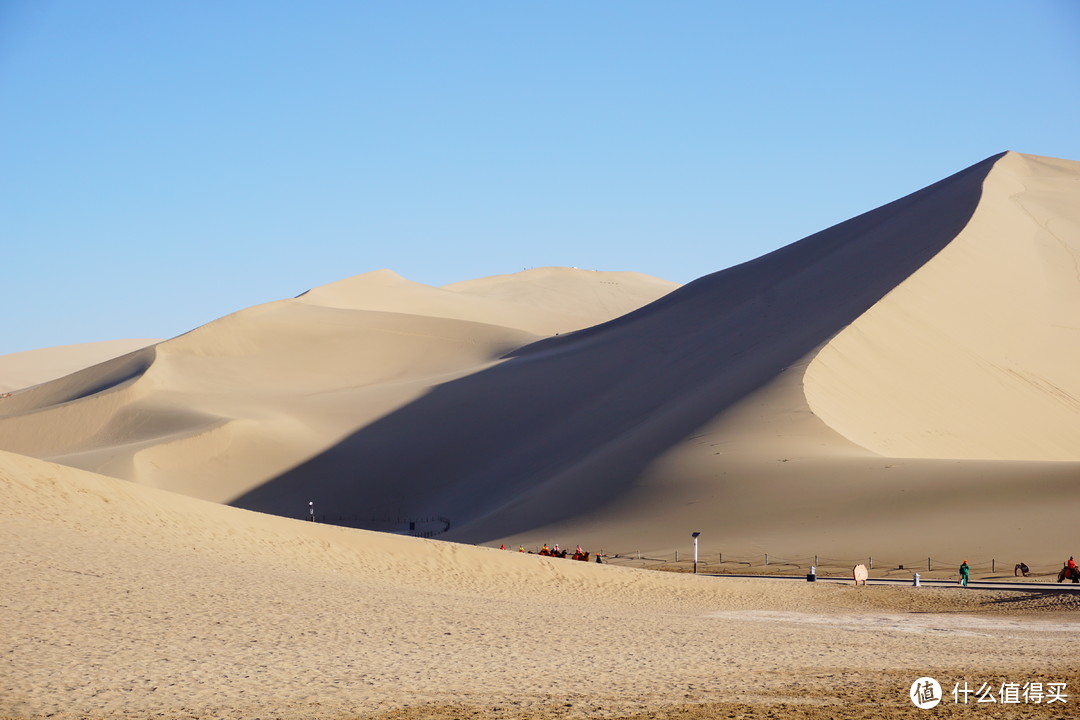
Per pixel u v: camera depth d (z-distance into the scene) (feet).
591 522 160.15
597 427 247.09
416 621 62.90
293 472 273.95
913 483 142.00
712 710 40.81
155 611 56.29
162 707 37.81
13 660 43.04
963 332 216.95
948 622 78.13
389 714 38.47
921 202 298.56
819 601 94.99
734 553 131.13
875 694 45.03
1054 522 123.44
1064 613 84.12
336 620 60.13
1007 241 257.34
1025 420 194.18
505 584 93.86
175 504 92.43
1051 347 221.46
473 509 228.84
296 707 38.96
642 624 70.64
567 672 48.85
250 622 56.59
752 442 167.63
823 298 253.03
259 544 88.89
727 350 251.60
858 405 183.93
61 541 71.31
